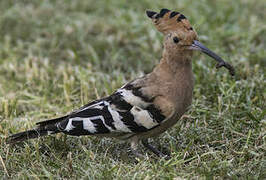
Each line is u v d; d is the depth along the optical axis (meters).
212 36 17.31
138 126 10.18
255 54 15.96
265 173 9.55
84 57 17.09
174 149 10.61
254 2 20.95
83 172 9.86
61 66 15.77
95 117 10.26
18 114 13.16
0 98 13.38
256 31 17.77
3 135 11.34
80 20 19.50
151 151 11.00
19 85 14.77
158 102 10.16
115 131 10.25
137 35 18.27
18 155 10.65
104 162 10.25
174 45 10.12
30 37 18.59
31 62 16.31
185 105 10.47
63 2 21.08
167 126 10.44
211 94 13.37
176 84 10.19
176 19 10.20
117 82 14.34
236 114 12.27
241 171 9.76
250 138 11.14
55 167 10.17
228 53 16.50
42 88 14.53
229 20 19.39
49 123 10.61
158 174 9.50
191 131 11.54
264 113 11.69
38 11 20.11
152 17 10.54
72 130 10.23
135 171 9.77
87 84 13.91
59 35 18.53
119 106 10.25
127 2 20.97
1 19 19.42
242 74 14.34
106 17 19.97
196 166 10.02
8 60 16.33
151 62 16.36
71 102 13.50
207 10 19.72
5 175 9.93
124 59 16.73
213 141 11.15
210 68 14.20
